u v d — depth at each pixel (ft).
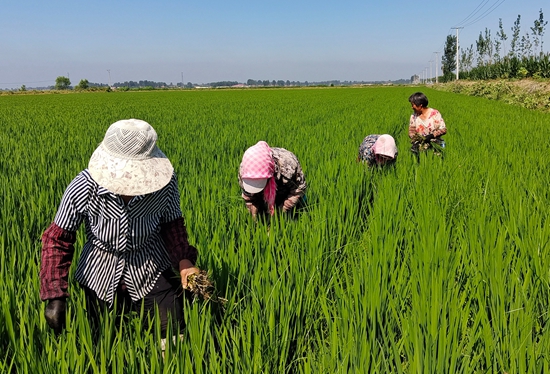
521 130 37.01
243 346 8.11
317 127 41.96
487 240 12.28
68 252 7.88
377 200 17.06
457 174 21.04
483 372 8.05
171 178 8.11
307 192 17.72
